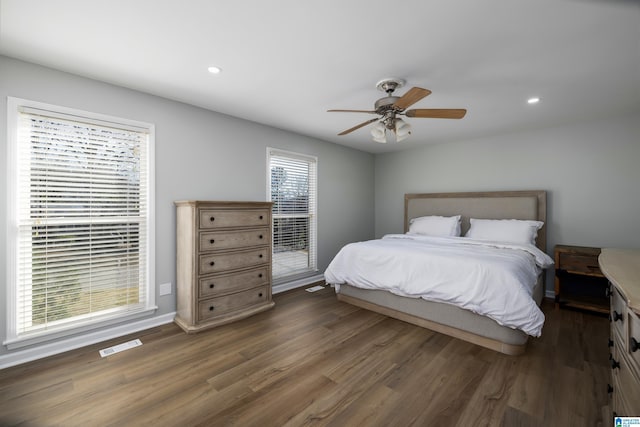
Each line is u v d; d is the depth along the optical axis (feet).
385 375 6.27
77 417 4.99
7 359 6.51
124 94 8.13
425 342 7.80
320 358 6.96
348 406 5.29
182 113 9.35
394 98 7.23
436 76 7.38
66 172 7.24
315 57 6.54
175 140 9.20
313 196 14.10
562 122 11.05
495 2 4.67
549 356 7.06
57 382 5.97
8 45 6.03
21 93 6.62
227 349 7.39
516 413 5.11
